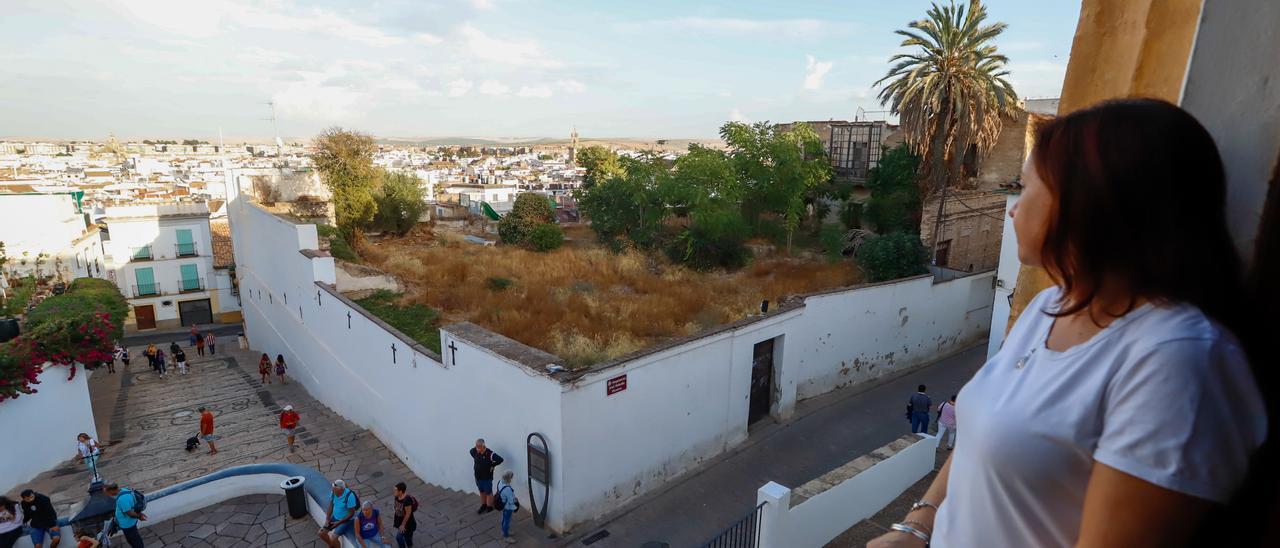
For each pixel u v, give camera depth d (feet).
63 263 99.45
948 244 85.40
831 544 28.17
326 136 109.09
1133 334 3.31
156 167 388.78
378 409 56.59
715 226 93.25
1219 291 3.25
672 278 88.12
